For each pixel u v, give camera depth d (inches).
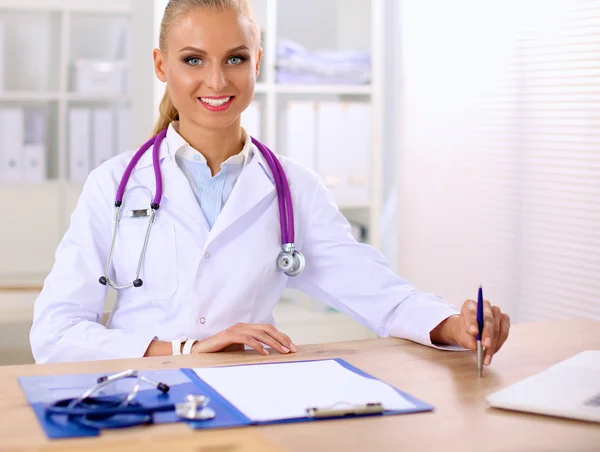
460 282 126.3
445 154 129.0
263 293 68.2
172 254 65.7
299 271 67.9
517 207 113.7
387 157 156.7
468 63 122.8
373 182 142.9
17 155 147.8
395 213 154.9
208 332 65.7
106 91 152.2
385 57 155.2
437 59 130.1
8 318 127.8
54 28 156.3
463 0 123.3
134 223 66.2
